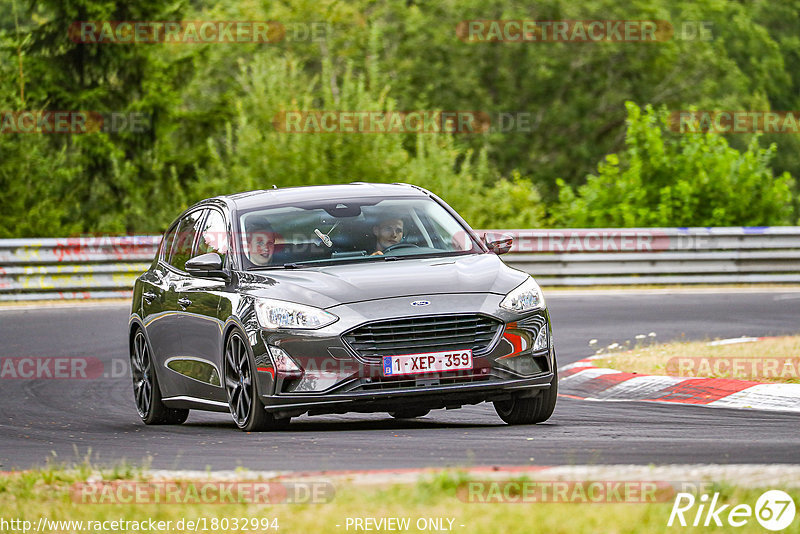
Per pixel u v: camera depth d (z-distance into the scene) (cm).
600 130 15750
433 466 2034
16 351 4712
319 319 2527
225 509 1648
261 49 14488
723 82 16500
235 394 2711
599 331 4928
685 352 3809
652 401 3153
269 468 2091
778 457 2002
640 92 15600
